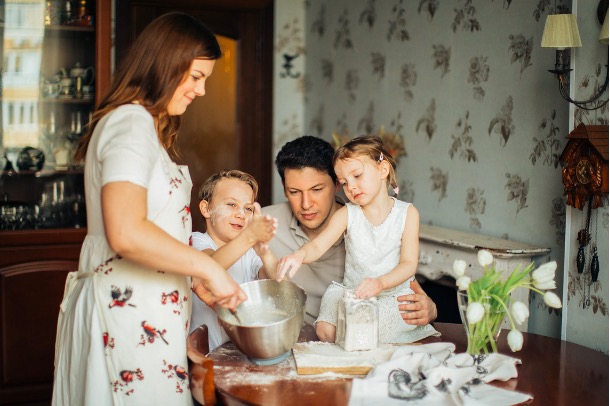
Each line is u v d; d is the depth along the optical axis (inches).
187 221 62.9
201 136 161.9
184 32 58.6
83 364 60.6
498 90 100.0
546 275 61.9
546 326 90.3
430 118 117.5
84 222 126.9
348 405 53.2
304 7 169.5
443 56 113.6
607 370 63.6
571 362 65.7
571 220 77.0
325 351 64.8
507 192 98.3
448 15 112.0
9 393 121.0
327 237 72.7
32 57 125.3
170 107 61.2
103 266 59.7
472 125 106.1
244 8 161.8
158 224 58.8
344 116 150.3
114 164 53.4
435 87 116.0
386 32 132.1
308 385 57.6
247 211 78.0
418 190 121.4
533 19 92.7
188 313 65.0
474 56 105.4
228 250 63.9
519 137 95.7
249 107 165.3
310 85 167.6
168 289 60.7
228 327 59.2
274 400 54.4
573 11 76.0
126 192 52.7
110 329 59.6
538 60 91.8
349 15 147.1
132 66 59.3
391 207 73.1
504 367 60.8
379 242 72.7
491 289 63.7
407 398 54.2
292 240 89.0
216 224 78.2
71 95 127.0
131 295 59.6
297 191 80.9
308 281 88.1
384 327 68.9
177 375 60.9
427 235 102.8
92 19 126.9
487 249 89.4
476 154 105.2
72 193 126.6
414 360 58.7
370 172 70.3
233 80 163.6
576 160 74.7
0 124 123.5
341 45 151.1
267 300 65.8
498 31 99.8
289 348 60.9
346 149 70.5
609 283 71.7
